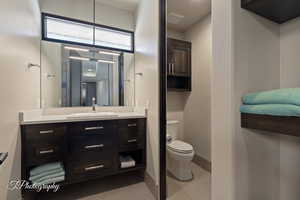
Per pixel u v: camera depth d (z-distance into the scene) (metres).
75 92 2.16
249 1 0.66
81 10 2.20
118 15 2.41
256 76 0.72
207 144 1.56
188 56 1.71
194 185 1.62
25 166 1.39
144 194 1.71
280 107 0.54
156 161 1.69
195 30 1.62
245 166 0.69
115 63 2.40
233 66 0.66
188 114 1.79
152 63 1.81
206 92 1.57
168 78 1.84
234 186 0.66
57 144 1.51
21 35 1.34
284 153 0.78
